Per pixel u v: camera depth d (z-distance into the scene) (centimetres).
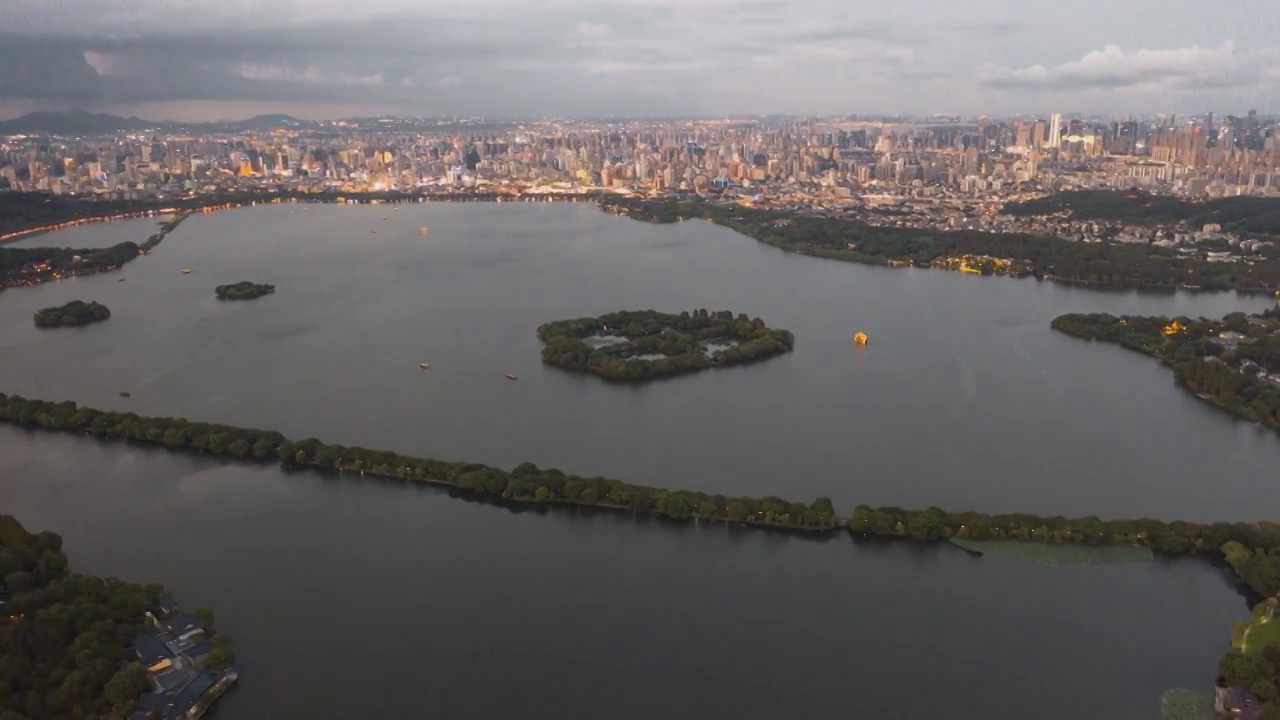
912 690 15700
